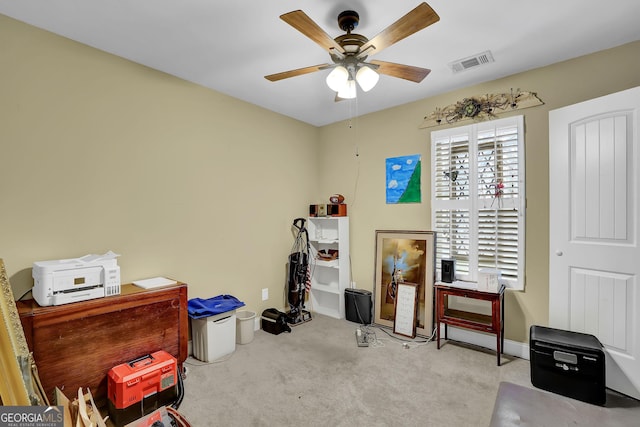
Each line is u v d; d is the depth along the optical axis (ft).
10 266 6.51
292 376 8.09
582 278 7.88
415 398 7.13
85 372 6.40
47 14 6.32
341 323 12.19
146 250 8.63
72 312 6.26
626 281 7.16
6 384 4.80
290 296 12.39
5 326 5.10
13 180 6.53
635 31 7.03
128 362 6.97
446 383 7.73
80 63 7.39
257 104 11.65
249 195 11.46
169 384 6.86
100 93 7.73
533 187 8.96
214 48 7.68
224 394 7.29
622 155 7.19
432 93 10.68
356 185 13.14
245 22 6.61
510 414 6.53
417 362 8.84
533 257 8.98
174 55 8.03
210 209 10.19
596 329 7.64
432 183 10.87
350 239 13.34
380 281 12.05
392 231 11.90
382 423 6.29
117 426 6.17
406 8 6.15
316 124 14.26
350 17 6.16
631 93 7.03
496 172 9.51
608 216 7.41
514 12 6.32
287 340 10.45
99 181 7.73
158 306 7.60
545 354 7.36
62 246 7.17
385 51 7.86
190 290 9.67
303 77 9.33
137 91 8.40
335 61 6.48
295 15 4.79
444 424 6.24
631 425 6.17
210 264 10.20
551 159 8.43
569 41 7.44
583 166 7.84
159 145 8.89
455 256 10.40
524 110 9.06
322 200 14.40
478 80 9.64
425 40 7.36
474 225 9.95
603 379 6.76
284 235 12.92
